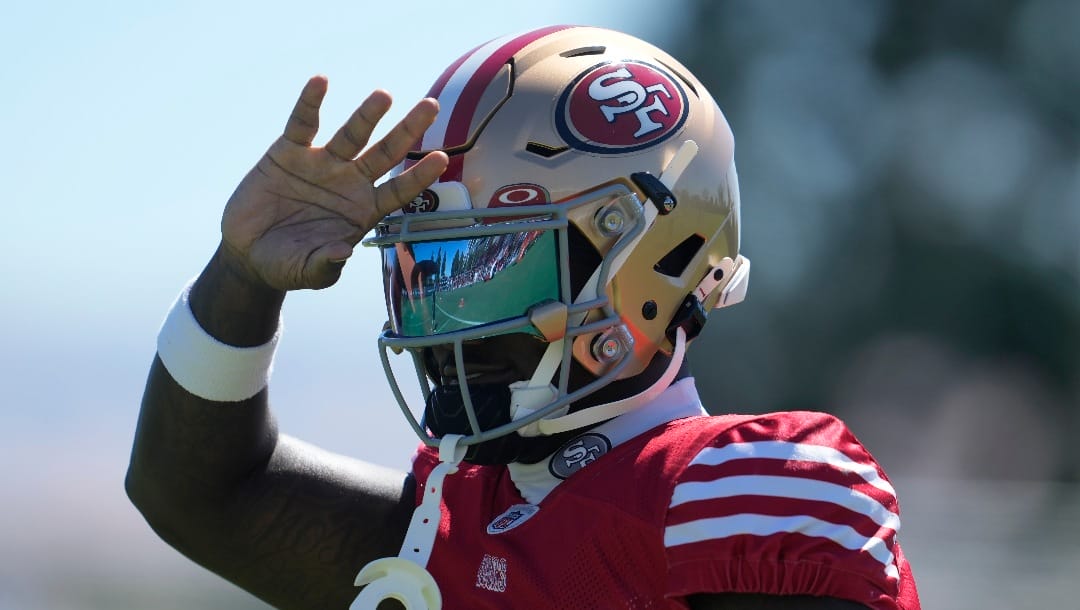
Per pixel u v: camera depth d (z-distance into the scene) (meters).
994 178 29.28
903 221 28.62
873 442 26.09
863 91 29.97
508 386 5.47
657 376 5.73
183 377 5.84
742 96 30.42
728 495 4.80
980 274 28.22
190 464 6.02
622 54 5.86
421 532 5.48
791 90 30.08
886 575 4.64
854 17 30.33
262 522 6.12
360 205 5.34
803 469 4.83
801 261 28.28
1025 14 30.11
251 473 6.15
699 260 5.80
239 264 5.56
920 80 30.05
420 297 5.45
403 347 5.56
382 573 5.39
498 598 5.30
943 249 28.41
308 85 5.10
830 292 27.81
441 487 5.50
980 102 29.75
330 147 5.25
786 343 27.19
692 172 5.73
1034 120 29.61
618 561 5.04
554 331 5.24
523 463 5.64
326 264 5.22
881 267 28.36
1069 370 26.81
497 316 5.32
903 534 12.94
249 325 5.73
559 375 5.45
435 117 5.31
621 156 5.50
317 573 6.16
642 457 5.20
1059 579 10.93
